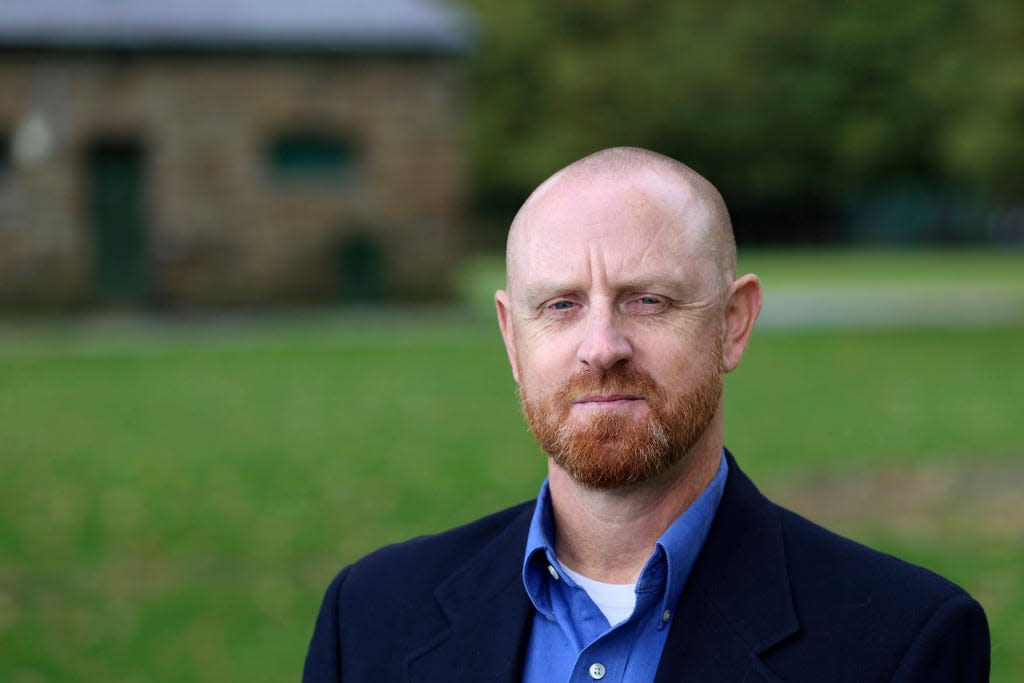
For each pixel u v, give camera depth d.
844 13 49.22
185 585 7.57
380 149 26.11
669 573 1.87
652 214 1.86
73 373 17.83
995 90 26.61
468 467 10.91
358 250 26.36
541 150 50.22
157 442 12.38
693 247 1.87
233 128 25.61
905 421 13.26
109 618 6.95
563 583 1.94
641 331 1.85
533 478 10.42
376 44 25.48
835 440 12.05
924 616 1.84
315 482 10.39
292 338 22.16
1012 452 11.40
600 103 50.53
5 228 24.97
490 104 51.09
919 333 22.52
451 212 26.47
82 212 25.34
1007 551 7.89
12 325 24.39
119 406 14.80
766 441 11.98
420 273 26.52
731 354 1.98
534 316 1.90
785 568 1.93
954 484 9.91
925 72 46.84
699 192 1.92
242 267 25.94
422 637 2.04
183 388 16.28
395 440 12.34
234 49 25.30
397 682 2.02
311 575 7.75
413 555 2.17
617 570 1.94
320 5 25.86
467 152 51.09
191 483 10.43
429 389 16.09
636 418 1.83
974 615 1.86
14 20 24.36
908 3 48.59
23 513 9.44
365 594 2.14
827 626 1.86
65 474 10.88
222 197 25.73
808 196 57.72
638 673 1.87
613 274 1.84
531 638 1.97
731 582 1.91
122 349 20.80
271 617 6.95
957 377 16.92
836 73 49.94
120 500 9.83
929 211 61.41
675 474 1.91
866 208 61.31
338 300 26.34
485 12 50.31
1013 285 34.66
